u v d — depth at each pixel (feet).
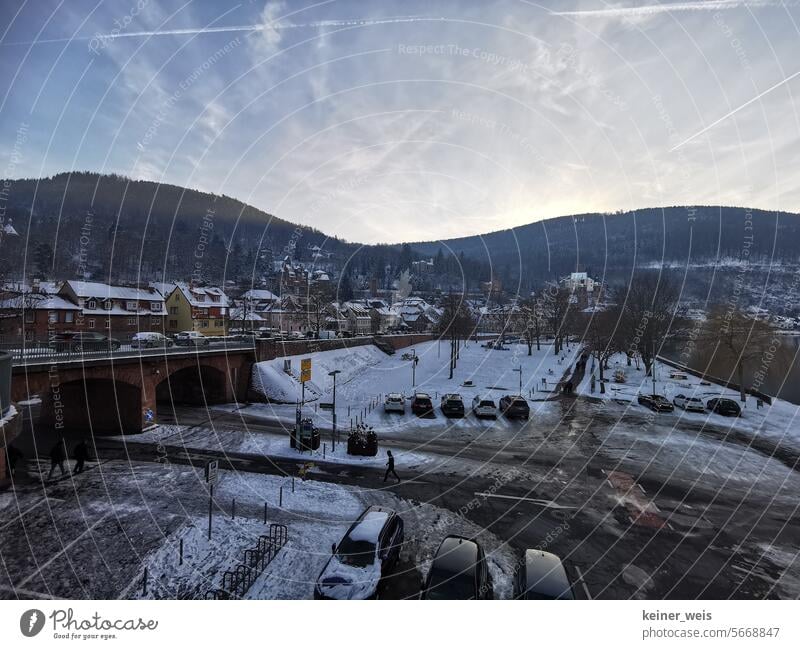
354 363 172.96
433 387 142.51
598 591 35.17
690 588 35.78
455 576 31.86
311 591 34.32
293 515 48.08
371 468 63.93
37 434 78.95
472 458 69.05
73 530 43.39
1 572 36.24
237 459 66.74
